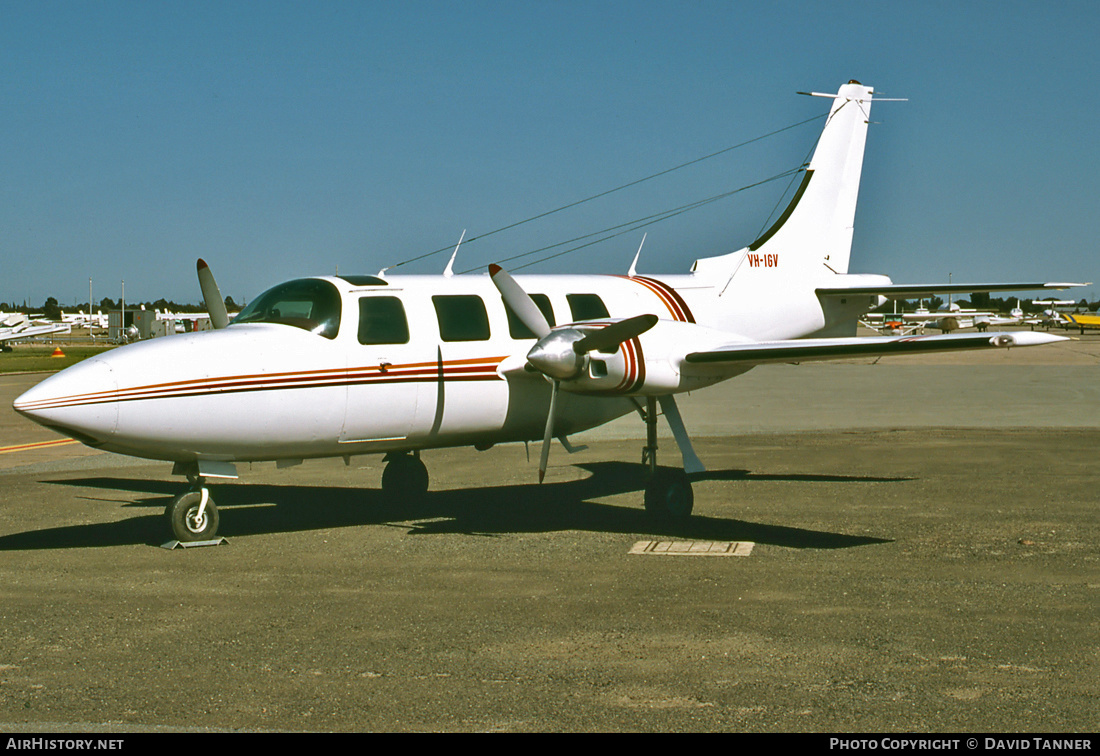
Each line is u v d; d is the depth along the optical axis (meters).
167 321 89.12
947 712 5.14
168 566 8.70
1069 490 11.95
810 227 14.19
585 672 5.83
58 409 8.52
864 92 14.66
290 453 9.82
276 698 5.45
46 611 7.26
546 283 11.56
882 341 9.29
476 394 10.52
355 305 10.02
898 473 13.45
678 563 8.59
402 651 6.26
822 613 6.98
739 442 17.14
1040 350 60.31
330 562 8.80
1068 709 5.16
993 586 7.66
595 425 11.62
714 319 12.76
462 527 10.36
